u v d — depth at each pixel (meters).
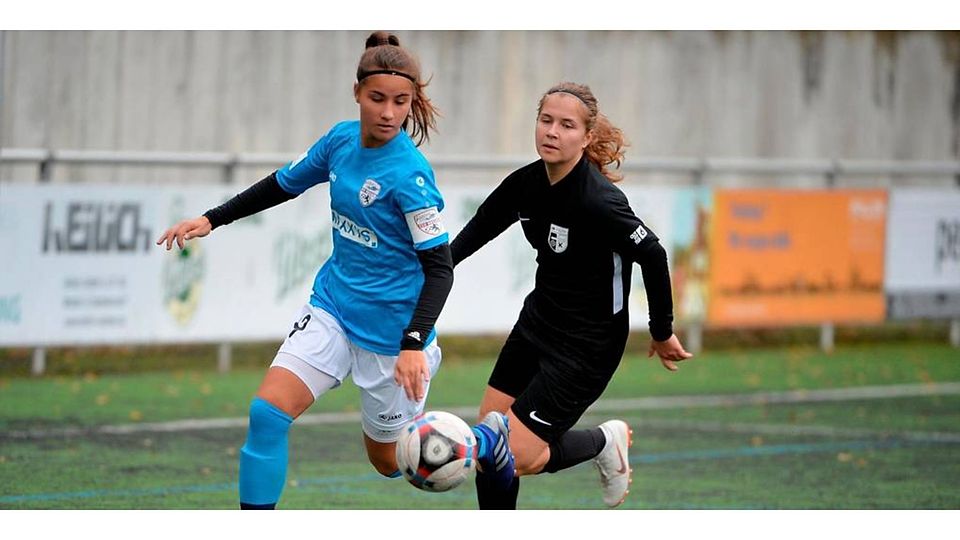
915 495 27.73
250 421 19.75
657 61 56.47
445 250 19.48
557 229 20.48
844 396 41.94
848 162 59.84
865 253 51.91
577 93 20.16
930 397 41.88
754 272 50.25
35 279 40.84
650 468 30.61
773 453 32.56
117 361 45.22
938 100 60.38
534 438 20.81
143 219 42.16
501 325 46.91
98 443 32.06
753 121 58.25
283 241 43.94
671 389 42.97
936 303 53.41
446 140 53.44
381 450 21.53
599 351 20.78
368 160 19.80
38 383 40.97
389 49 19.34
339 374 20.22
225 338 43.38
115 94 48.62
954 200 53.25
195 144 49.97
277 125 51.06
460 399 40.28
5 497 25.91
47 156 41.53
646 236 20.25
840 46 59.34
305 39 51.25
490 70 53.97
